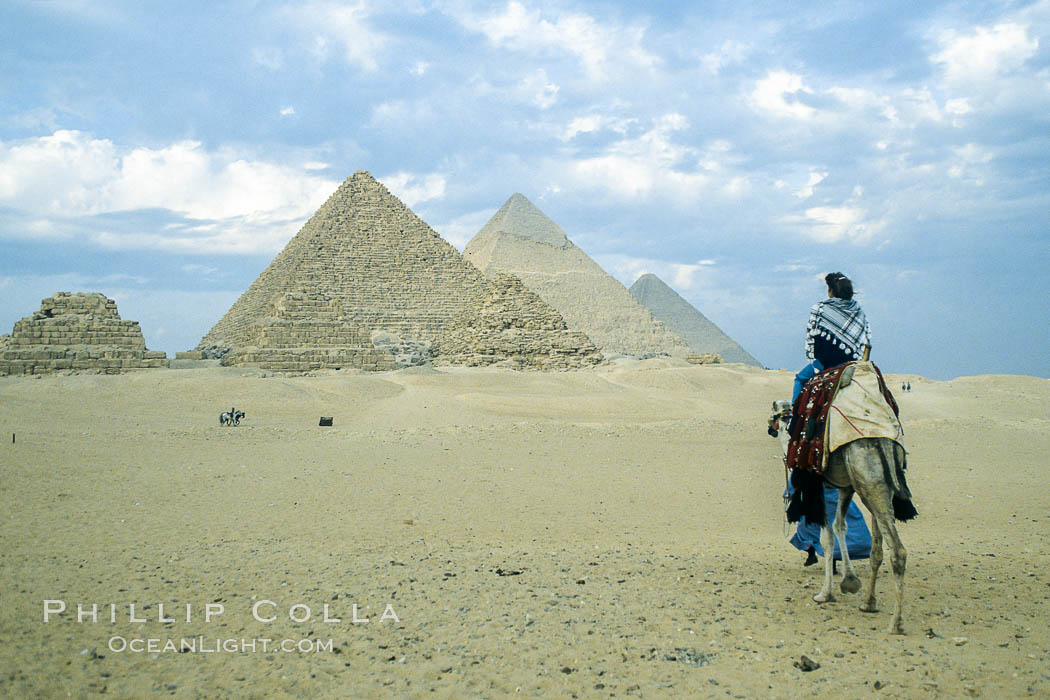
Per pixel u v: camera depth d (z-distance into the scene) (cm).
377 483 2395
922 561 1447
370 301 18312
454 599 1105
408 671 849
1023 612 1048
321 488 2305
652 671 838
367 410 5697
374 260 19188
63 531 1695
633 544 1705
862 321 1147
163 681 823
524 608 1059
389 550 1534
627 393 8431
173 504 2052
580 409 6000
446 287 19325
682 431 3819
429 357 13288
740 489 2461
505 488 2372
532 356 12488
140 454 2872
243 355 7844
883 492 980
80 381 6094
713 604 1090
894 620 956
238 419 4438
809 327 1192
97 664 858
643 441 3491
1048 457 3047
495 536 1791
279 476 2478
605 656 884
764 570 1351
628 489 2419
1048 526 1864
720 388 9638
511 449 3141
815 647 908
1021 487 2416
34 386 5838
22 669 829
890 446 1005
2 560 1333
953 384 8881
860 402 1046
